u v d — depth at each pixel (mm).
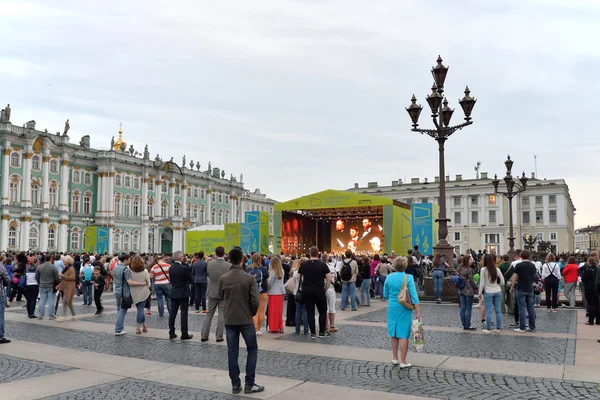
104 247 59000
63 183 71562
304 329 14469
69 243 72875
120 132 88562
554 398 8047
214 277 13406
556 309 19969
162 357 11289
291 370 9992
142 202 83750
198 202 95625
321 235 56406
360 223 55438
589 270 15875
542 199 96188
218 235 54625
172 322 13742
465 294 14750
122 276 14352
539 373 9594
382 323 16328
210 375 9602
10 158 64500
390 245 42344
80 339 13641
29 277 18062
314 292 13672
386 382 9039
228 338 8570
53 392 8484
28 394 8367
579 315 18172
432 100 23234
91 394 8375
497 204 98125
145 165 83938
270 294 14664
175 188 90125
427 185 104062
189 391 8539
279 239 46625
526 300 14602
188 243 56062
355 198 43688
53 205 70625
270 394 8336
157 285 18359
